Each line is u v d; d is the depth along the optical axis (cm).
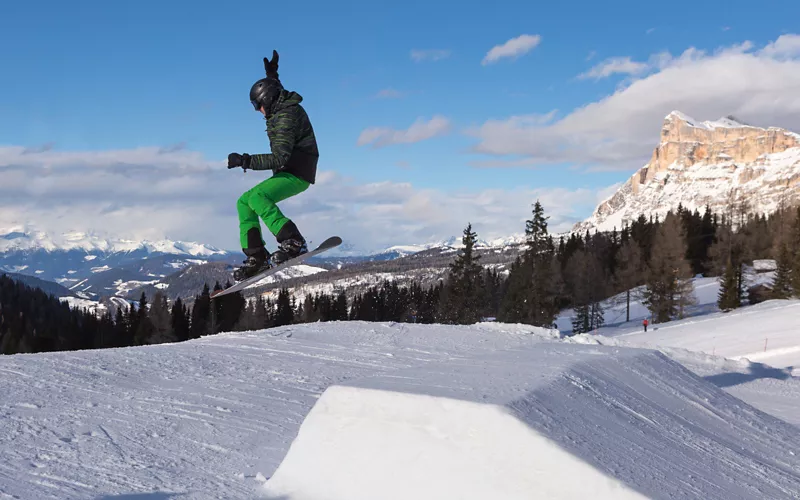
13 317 6203
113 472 482
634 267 7206
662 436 448
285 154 437
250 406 748
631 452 382
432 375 462
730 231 8006
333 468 404
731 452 474
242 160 436
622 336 4091
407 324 1587
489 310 6306
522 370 494
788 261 5784
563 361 558
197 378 907
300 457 422
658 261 5962
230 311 6681
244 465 514
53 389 784
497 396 391
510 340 1399
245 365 1027
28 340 5762
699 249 9175
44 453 526
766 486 416
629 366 621
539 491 334
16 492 425
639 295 7425
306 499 397
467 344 1332
